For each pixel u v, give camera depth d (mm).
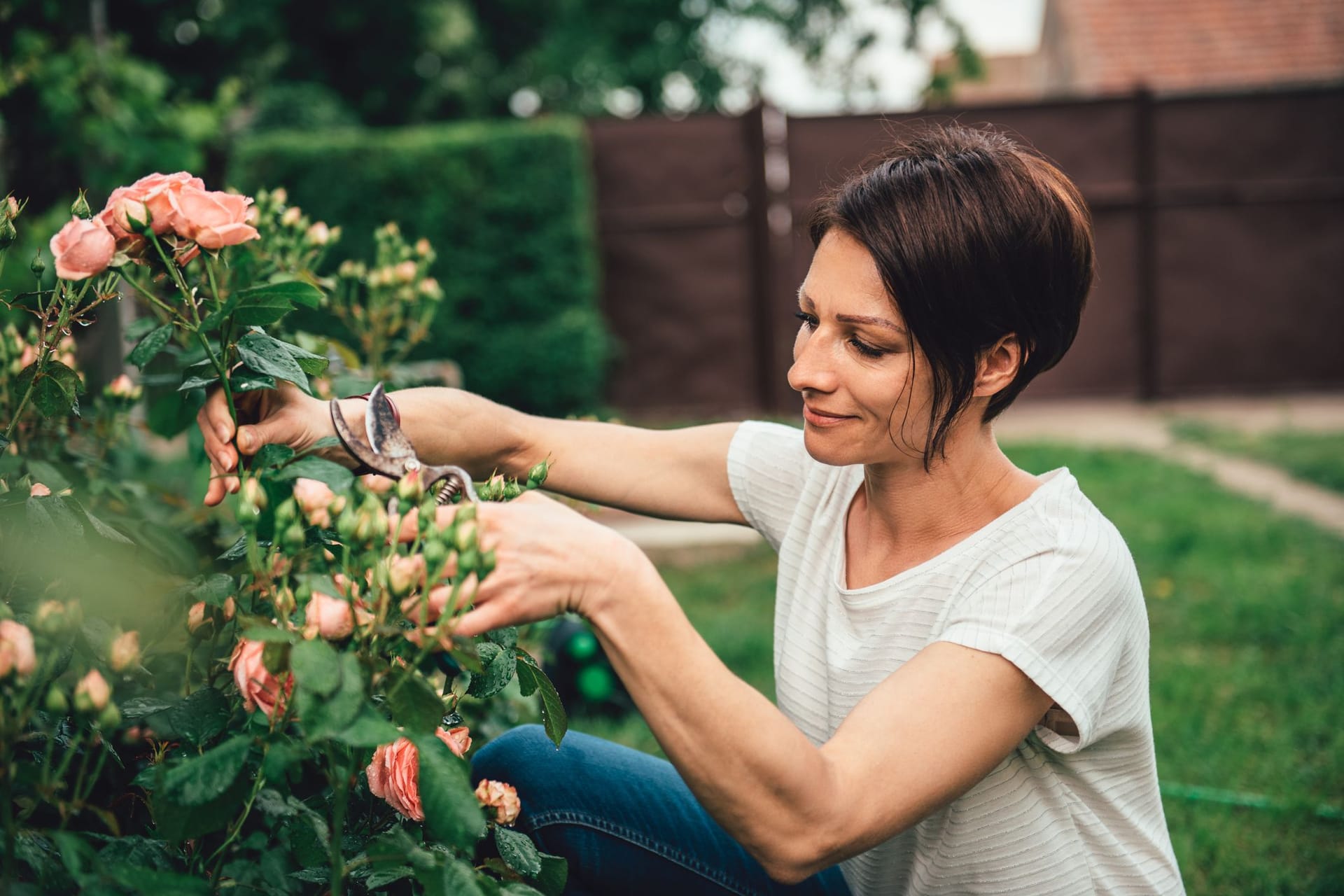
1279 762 2945
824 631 1473
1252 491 5996
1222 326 8695
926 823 1387
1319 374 8719
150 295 1201
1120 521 5270
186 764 982
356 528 1012
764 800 1074
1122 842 1400
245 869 1206
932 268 1207
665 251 8469
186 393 1399
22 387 1365
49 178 4168
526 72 17062
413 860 1057
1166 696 3383
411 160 7672
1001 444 7207
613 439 1658
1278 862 2500
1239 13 13062
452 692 1389
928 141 1302
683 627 1046
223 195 1170
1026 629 1234
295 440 1333
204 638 1250
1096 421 8234
